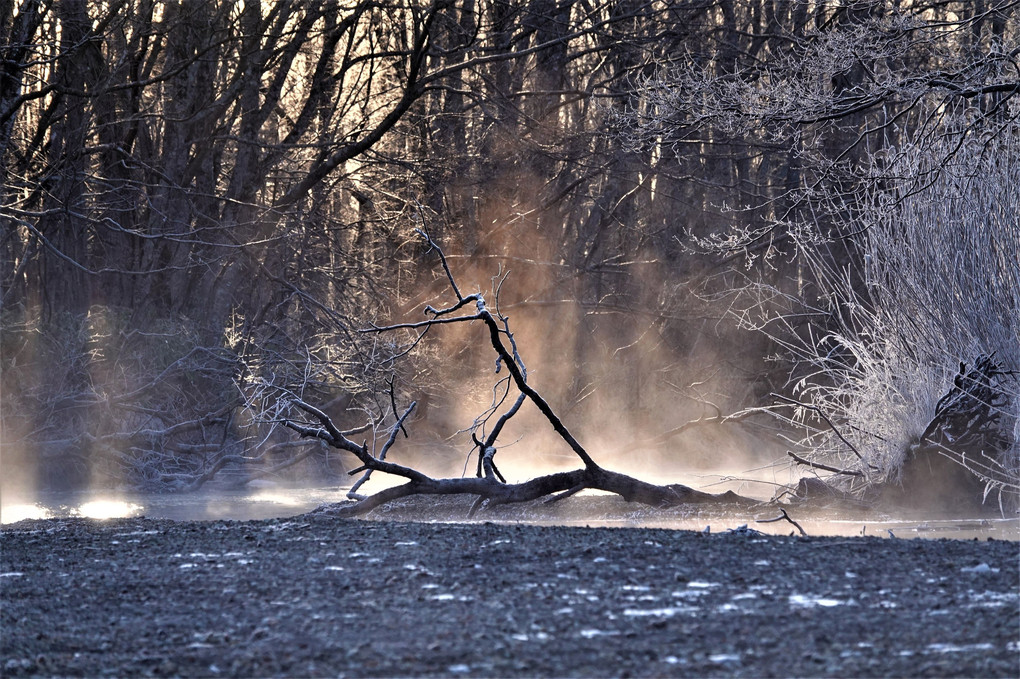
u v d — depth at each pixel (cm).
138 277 7500
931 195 3997
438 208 8588
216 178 8125
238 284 8131
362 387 6475
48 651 1478
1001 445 3797
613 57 9031
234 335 7631
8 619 1669
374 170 8425
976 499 3731
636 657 1383
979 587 1780
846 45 4619
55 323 6606
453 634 1506
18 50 6191
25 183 6988
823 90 4678
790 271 9144
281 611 1681
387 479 6175
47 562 2211
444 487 3428
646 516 3453
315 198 7938
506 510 3562
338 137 7831
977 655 1365
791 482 4397
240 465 6303
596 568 1972
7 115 6256
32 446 5847
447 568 1994
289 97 8388
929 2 6088
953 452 3756
